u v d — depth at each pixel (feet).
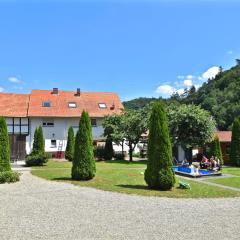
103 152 142.31
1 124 80.12
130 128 133.08
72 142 135.03
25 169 98.84
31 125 161.38
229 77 372.79
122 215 43.24
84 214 43.52
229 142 141.90
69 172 88.58
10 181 70.33
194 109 127.75
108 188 63.36
